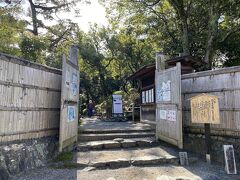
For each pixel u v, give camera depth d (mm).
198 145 7078
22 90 5281
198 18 16594
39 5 17672
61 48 18766
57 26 18594
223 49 16641
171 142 7246
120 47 26953
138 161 5895
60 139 6027
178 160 6148
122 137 8125
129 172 5344
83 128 9242
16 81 5090
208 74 6848
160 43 20031
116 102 15977
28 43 10734
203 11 15953
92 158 6055
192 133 7410
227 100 6281
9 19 11031
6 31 9750
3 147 4688
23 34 11180
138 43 25625
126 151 6828
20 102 5207
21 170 4957
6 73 4812
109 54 29312
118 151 6824
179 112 6840
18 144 5109
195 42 16609
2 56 4695
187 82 7645
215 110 5781
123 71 30250
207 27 15398
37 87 5809
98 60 29312
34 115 5684
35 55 10883
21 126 5223
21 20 12141
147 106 11742
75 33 19422
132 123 12516
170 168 5691
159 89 8250
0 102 4648
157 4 18016
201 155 6863
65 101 6297
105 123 12547
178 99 6875
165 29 19078
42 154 5699
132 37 24922
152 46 23344
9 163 4691
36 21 16719
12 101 4969
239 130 5926
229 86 6242
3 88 4738
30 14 17125
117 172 5332
